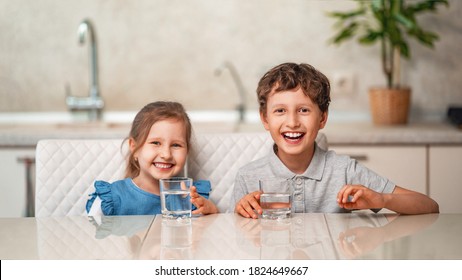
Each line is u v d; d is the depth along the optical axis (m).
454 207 3.13
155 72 3.84
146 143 1.98
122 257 1.27
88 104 3.79
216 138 2.19
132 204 2.01
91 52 3.79
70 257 1.28
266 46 3.80
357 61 3.77
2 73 3.85
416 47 3.77
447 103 3.79
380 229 1.49
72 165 2.09
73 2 3.81
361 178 1.96
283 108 1.83
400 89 3.49
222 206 2.18
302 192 1.96
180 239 1.41
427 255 1.25
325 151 2.03
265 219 1.62
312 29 3.78
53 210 2.07
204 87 3.85
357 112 3.80
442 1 3.43
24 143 3.11
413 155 3.13
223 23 3.80
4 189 3.16
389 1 3.44
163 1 3.80
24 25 3.82
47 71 3.85
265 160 2.03
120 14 3.81
